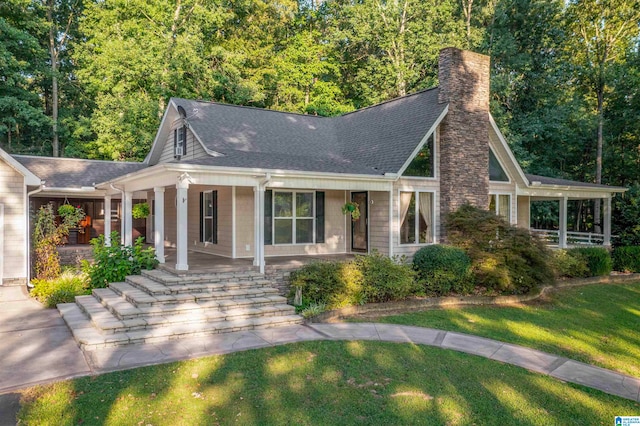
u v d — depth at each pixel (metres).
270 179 11.56
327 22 32.84
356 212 14.49
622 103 24.91
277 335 8.55
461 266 12.48
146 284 10.52
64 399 5.54
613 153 25.81
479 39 27.25
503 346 8.47
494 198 16.89
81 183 16.86
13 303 11.09
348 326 9.34
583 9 26.77
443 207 14.98
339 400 5.80
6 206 12.95
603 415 5.72
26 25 26.08
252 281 10.94
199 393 5.86
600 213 27.42
